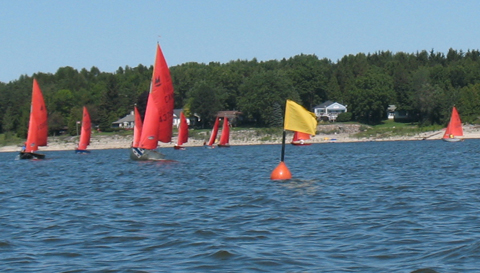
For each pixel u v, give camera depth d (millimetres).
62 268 46594
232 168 154250
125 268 46031
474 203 75375
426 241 52688
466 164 150500
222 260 47594
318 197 84375
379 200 80250
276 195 87438
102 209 78188
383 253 48969
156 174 135625
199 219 67438
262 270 44500
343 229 59500
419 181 106625
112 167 167500
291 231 59031
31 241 57438
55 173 153500
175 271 44750
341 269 44469
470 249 48625
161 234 58875
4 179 139500
